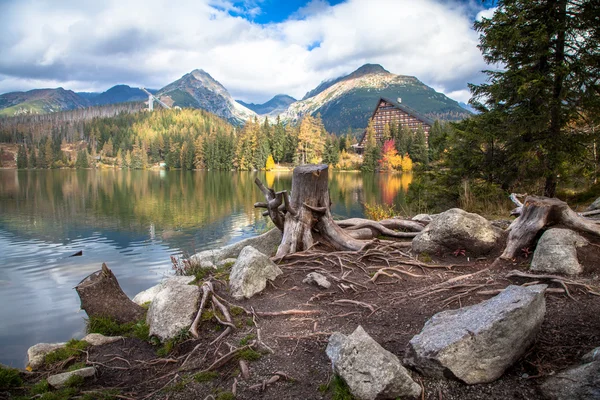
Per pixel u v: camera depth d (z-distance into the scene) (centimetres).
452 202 1452
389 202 3070
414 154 8825
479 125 1360
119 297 575
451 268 598
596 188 1257
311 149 10500
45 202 3609
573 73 1171
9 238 1984
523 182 1320
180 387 357
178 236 2028
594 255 503
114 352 459
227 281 593
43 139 19450
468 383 298
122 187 5412
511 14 1244
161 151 15500
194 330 454
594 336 340
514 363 316
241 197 4053
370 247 736
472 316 329
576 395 263
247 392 336
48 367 447
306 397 319
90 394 362
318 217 779
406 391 290
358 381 296
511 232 597
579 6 1180
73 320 898
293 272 636
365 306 478
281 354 391
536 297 326
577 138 1208
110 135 19638
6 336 812
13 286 1183
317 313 482
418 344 323
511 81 1254
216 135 12619
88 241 1908
